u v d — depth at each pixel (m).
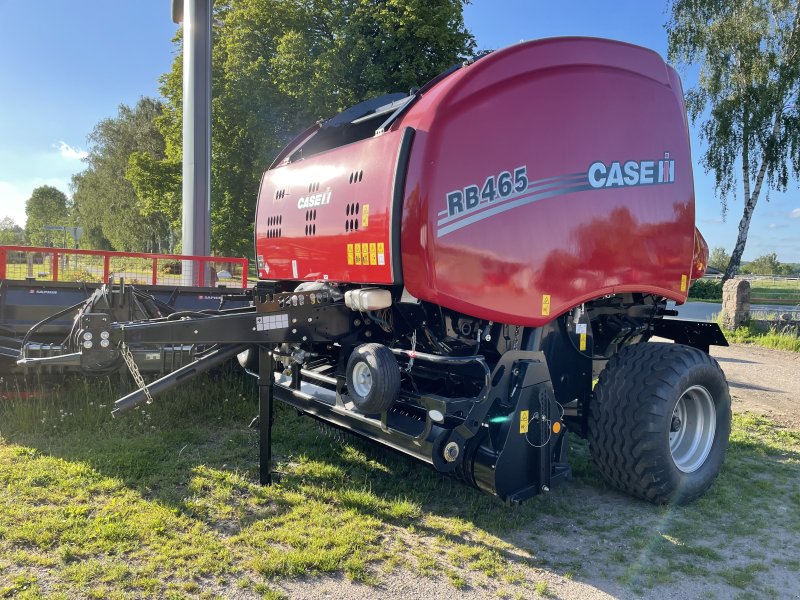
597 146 3.93
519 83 3.64
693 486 4.01
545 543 3.45
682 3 25.64
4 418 4.92
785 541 3.56
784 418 6.50
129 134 49.47
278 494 3.87
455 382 4.05
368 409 3.46
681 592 2.98
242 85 21.67
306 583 2.89
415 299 3.66
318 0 21.89
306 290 4.18
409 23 20.06
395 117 3.68
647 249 4.19
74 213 68.00
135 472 4.05
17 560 2.92
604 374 4.05
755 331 14.05
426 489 4.09
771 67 24.66
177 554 3.06
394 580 2.96
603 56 4.03
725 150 25.92
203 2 9.88
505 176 3.55
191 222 9.99
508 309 3.57
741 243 26.77
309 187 4.48
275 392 4.73
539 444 3.54
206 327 3.61
